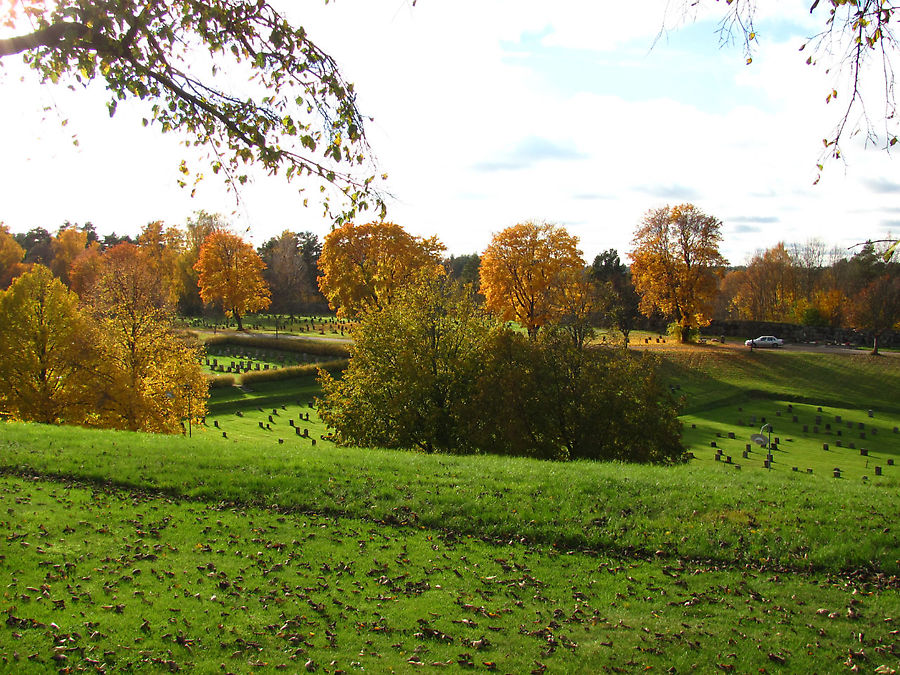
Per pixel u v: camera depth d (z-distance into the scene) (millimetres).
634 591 10188
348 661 7906
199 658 7785
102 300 36469
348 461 16516
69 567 10031
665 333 85938
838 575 10773
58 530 11547
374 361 30719
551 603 9758
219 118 8211
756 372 63281
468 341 30438
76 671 7285
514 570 10938
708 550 11641
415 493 14117
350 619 9008
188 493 14164
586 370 27703
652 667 7969
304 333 87688
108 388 32656
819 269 103312
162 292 38781
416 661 7969
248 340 74000
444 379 29547
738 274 113000
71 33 6910
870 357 65188
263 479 14781
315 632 8602
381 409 29562
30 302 32188
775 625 9062
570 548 11984
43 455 16344
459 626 8914
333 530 12391
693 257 69250
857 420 52219
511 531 12594
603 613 9430
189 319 99688
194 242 102188
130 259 84750
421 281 31859
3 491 13578
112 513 12625
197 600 9281
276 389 56594
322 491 14219
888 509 13023
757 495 14055
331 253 69562
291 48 7973
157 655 7762
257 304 85688
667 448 27297
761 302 99188
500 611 9430
